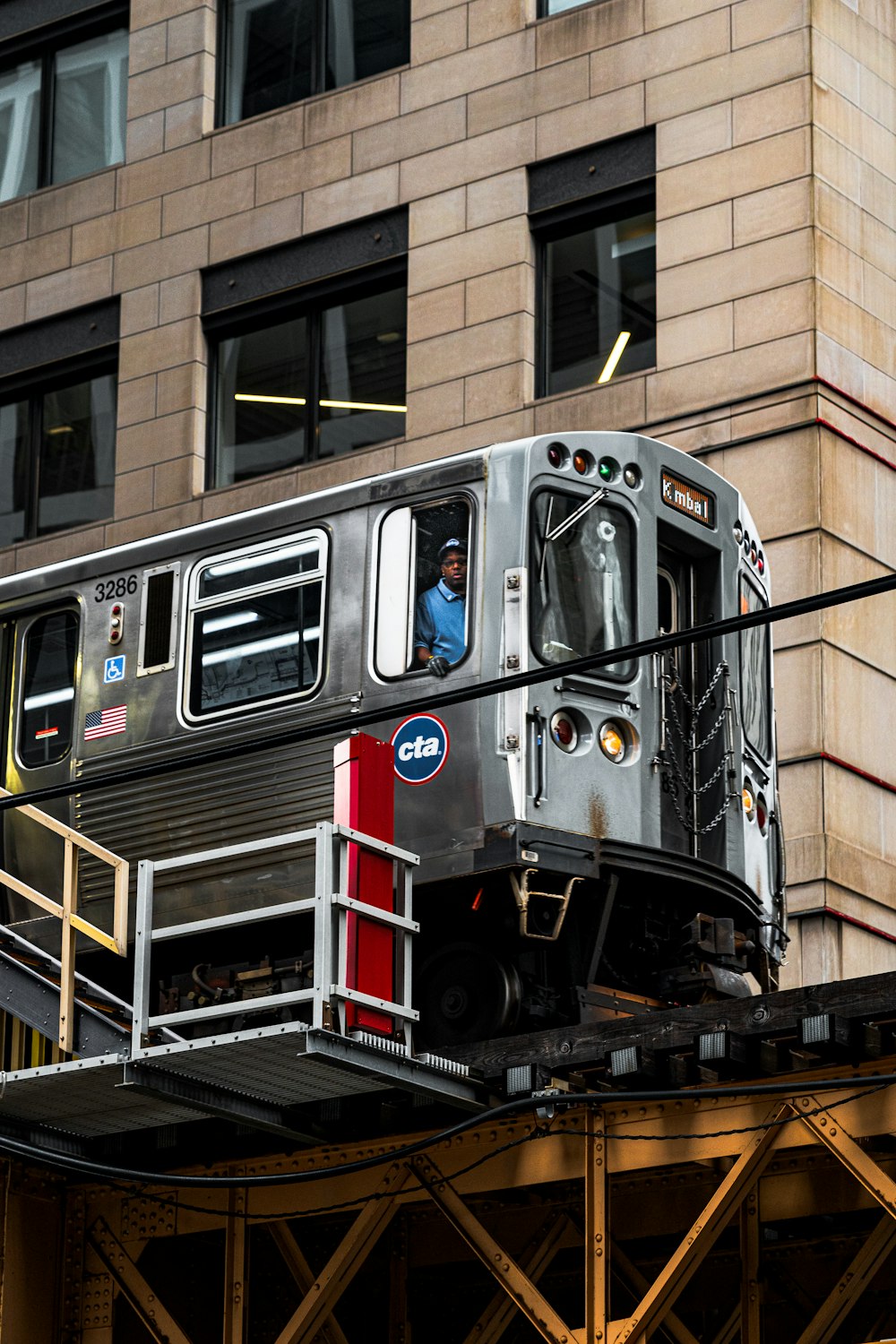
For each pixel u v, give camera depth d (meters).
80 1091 31.39
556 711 35.44
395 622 36.56
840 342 53.62
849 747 51.31
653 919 37.03
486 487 36.28
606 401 55.34
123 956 31.20
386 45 62.38
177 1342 33.03
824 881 49.75
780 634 51.69
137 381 63.75
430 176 59.88
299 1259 33.00
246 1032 29.06
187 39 65.69
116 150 66.94
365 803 30.91
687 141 56.03
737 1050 28.66
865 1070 28.44
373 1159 29.91
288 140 62.84
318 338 61.44
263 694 37.88
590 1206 29.84
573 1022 35.59
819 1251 36.56
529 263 57.81
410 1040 30.05
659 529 38.06
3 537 65.94
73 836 32.12
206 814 38.06
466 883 35.09
